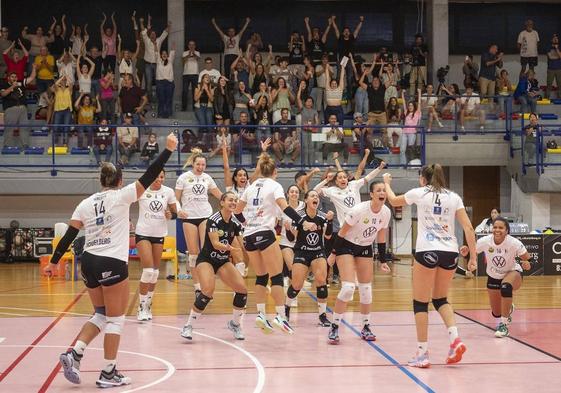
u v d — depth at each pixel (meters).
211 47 26.45
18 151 19.91
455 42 26.92
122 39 26.19
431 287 7.87
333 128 19.81
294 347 8.88
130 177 19.69
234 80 22.69
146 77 23.47
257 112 21.20
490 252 10.15
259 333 9.81
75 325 10.45
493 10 26.98
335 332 9.16
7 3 25.73
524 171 21.20
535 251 17.19
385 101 22.31
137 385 7.05
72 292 14.34
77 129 19.92
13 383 7.16
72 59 22.73
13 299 13.30
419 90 21.47
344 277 9.10
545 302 12.77
